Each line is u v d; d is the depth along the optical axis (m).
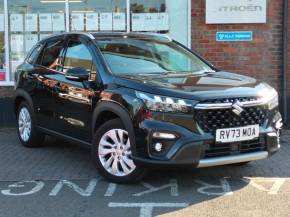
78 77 6.46
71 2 10.41
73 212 5.19
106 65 6.38
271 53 10.25
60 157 7.60
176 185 6.05
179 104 5.48
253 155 5.80
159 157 5.51
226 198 5.55
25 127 8.30
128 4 10.34
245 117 5.76
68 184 6.15
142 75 6.29
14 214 5.16
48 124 7.50
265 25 10.19
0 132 9.85
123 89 5.90
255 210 5.16
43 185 6.14
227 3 10.10
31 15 10.48
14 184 6.21
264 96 5.97
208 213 5.09
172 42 7.40
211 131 5.56
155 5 10.34
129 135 5.73
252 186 6.00
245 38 10.20
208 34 10.20
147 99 5.58
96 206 5.36
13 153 7.91
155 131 5.50
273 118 6.09
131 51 6.80
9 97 10.39
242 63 10.27
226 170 6.71
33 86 7.85
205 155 5.55
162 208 5.26
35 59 8.10
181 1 10.23
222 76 6.50
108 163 6.12
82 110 6.58
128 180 5.96
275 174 6.53
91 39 6.84
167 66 6.76
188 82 5.97
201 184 6.09
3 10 10.47
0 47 10.52
